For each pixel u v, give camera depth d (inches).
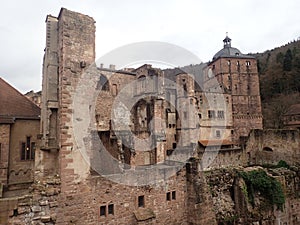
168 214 673.0
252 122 2444.6
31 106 838.5
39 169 534.0
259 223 856.3
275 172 1016.9
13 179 732.0
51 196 497.0
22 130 768.9
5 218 456.1
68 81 542.6
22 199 475.2
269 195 919.0
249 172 932.0
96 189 553.6
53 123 563.2
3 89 816.3
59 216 500.7
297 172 1060.5
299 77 2827.3
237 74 2613.2
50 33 591.5
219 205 831.7
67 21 556.7
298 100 2581.2
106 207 565.3
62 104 529.7
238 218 834.8
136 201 616.4
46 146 556.1
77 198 524.7
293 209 980.6
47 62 590.6
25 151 766.5
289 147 1264.8
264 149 1386.6
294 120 2160.4
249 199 883.4
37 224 479.2
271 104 2778.1
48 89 568.1
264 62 3745.1
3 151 719.7
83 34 578.6
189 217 713.0
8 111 762.8
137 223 596.7
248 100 2598.4
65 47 546.6
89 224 535.2
